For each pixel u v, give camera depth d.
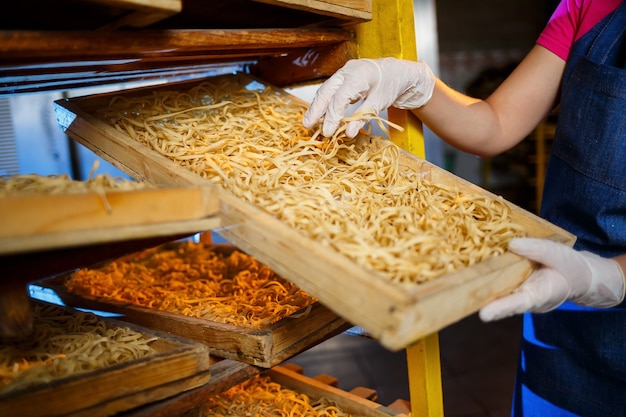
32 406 0.68
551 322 1.28
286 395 1.21
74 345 0.89
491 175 5.45
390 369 2.88
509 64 5.36
